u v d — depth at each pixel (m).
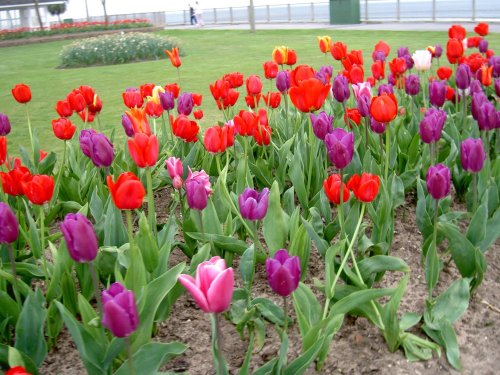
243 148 3.96
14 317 2.37
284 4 40.00
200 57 19.20
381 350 2.42
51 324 2.51
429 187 2.40
